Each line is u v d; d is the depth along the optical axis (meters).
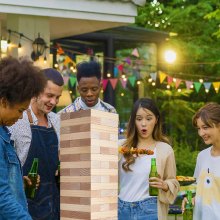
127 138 3.68
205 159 3.67
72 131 2.26
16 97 2.15
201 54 11.12
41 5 6.38
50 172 3.17
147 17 12.13
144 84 10.19
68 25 7.16
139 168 3.54
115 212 2.29
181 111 10.98
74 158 2.25
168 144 3.67
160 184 3.41
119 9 6.89
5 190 2.16
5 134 2.26
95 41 9.45
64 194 2.28
